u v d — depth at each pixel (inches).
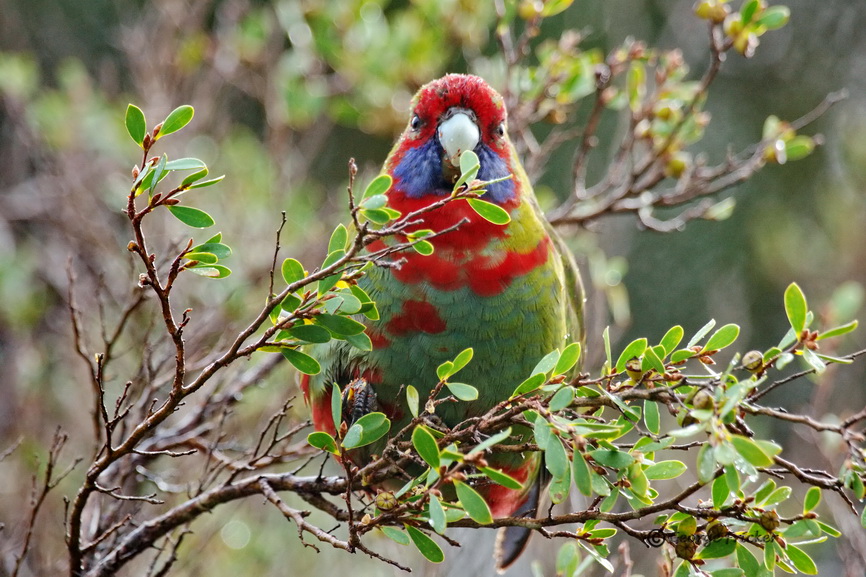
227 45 518.3
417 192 303.9
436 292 287.0
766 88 722.8
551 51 424.8
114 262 474.9
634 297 668.1
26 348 470.0
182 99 517.0
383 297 288.2
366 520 223.3
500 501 323.6
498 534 351.3
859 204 640.4
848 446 194.5
